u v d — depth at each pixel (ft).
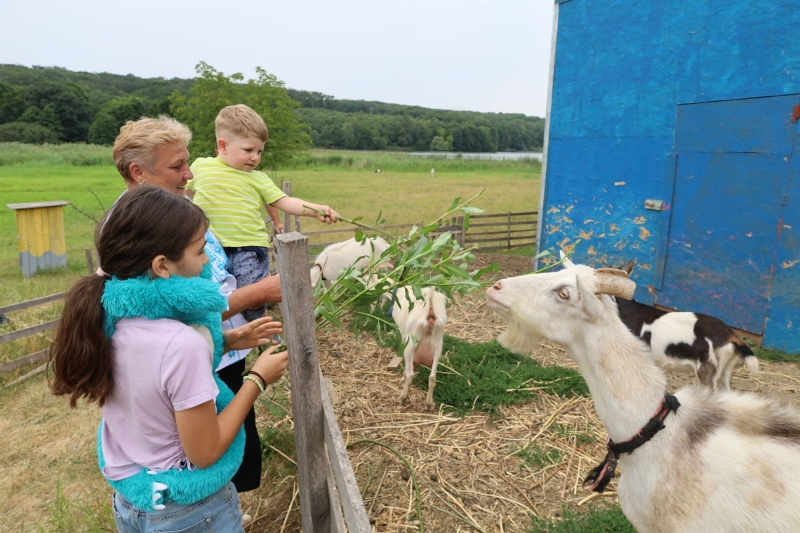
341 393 16.70
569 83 28.25
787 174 19.17
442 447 13.43
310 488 7.52
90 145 187.93
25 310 22.85
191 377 5.01
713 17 21.09
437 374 17.65
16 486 12.28
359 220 10.03
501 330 22.39
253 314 9.47
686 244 22.99
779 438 6.63
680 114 22.75
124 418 5.32
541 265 31.12
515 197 81.76
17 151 150.30
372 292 8.55
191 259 5.32
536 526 10.41
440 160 176.86
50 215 31.83
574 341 7.84
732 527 6.39
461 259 8.45
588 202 27.86
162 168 7.43
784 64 18.94
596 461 12.74
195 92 67.36
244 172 10.46
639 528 7.38
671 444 6.97
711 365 15.06
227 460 5.71
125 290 4.90
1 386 17.19
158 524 5.39
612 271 7.76
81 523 10.79
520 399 15.66
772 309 20.04
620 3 24.89
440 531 10.49
